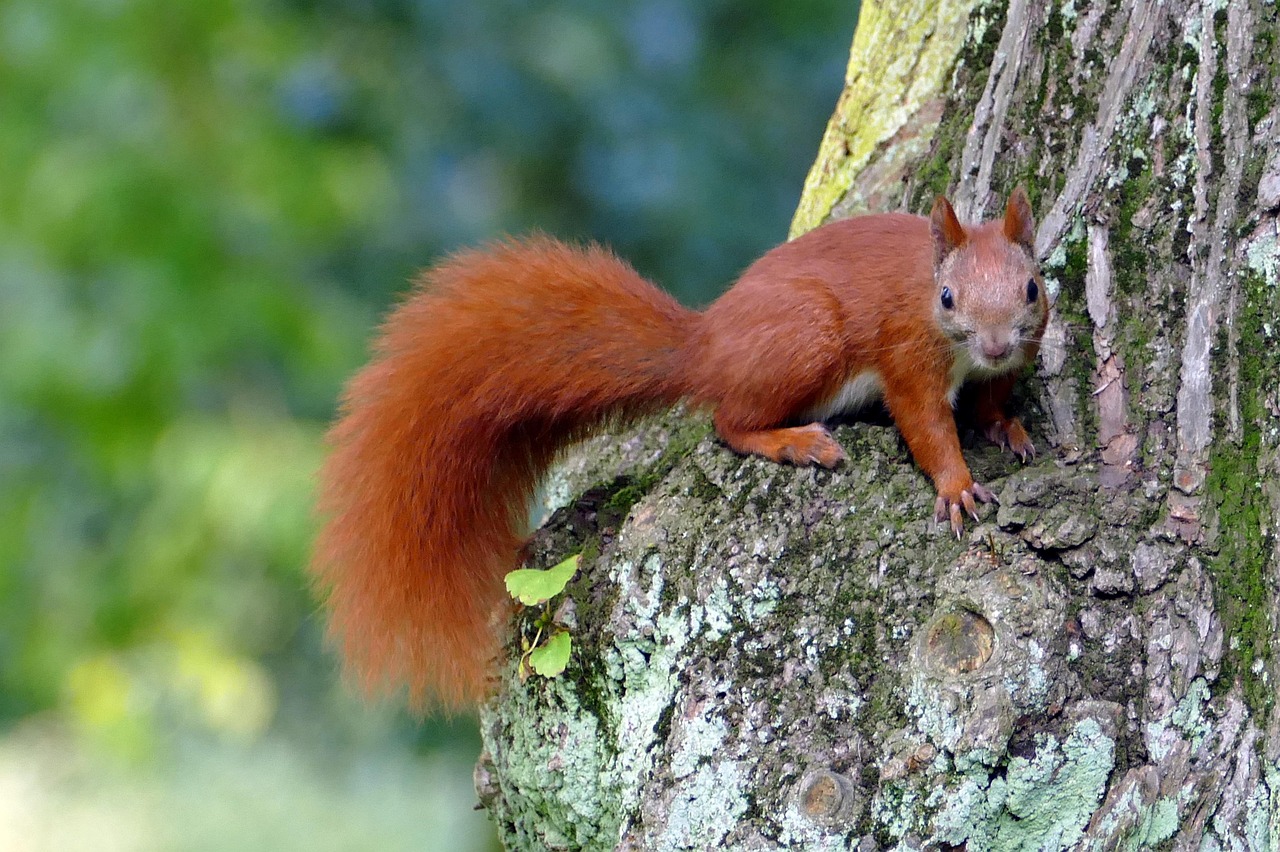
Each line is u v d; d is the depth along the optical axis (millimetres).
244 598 17062
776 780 6324
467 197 18797
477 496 7512
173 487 15898
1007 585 6281
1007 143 7680
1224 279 6703
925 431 6934
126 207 16359
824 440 7043
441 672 7297
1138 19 7129
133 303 16219
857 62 9055
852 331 7203
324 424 16406
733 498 6988
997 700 6062
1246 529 6492
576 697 7008
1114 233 7031
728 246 18453
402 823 18812
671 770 6516
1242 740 6324
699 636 6703
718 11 19312
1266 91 6734
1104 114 7184
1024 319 6867
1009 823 6109
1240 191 6719
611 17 18766
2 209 16531
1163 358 6781
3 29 17172
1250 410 6594
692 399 7562
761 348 7258
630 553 6973
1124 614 6316
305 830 18719
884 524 6723
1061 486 6586
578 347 7492
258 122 17312
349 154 17703
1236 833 6297
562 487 8367
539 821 7336
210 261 16422
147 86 17094
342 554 7430
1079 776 6102
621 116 18406
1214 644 6328
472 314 7504
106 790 20156
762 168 18922
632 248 18516
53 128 17125
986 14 8172
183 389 16609
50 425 16688
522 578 6863
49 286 16547
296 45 17625
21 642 16906
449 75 18312
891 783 6148
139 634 16375
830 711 6375
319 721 19391
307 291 16828
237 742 19781
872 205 8711
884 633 6449
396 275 17766
